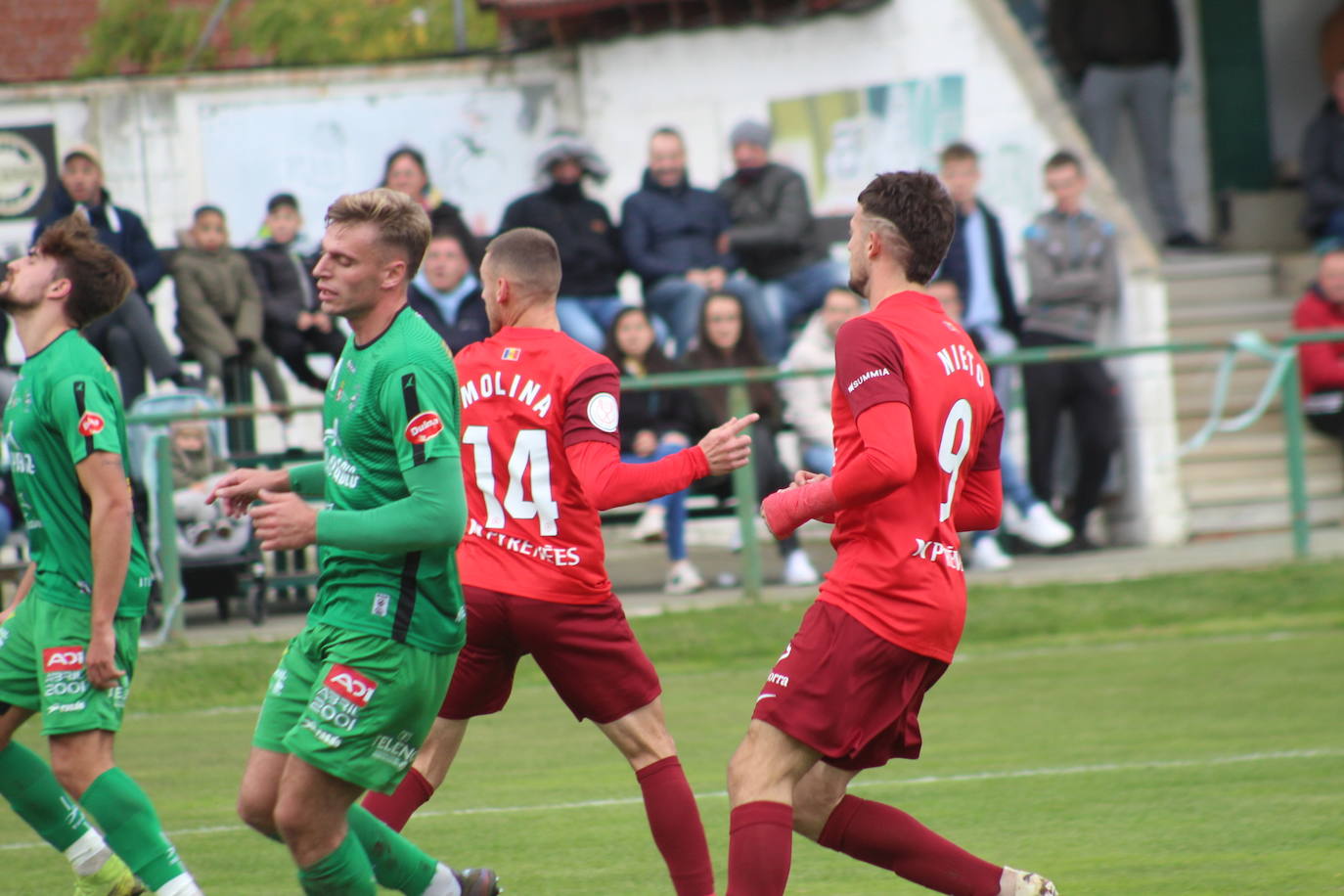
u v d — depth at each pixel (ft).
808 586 126.21
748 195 139.54
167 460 119.75
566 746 94.58
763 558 126.21
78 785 55.77
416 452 46.88
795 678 50.01
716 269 135.23
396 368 47.60
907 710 51.01
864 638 49.65
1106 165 171.83
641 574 127.03
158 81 159.74
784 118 157.58
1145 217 179.42
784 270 140.77
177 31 213.66
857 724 49.85
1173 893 58.59
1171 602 125.18
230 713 107.96
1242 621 122.93
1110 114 171.22
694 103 159.22
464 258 124.06
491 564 57.52
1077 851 65.46
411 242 48.44
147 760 92.73
